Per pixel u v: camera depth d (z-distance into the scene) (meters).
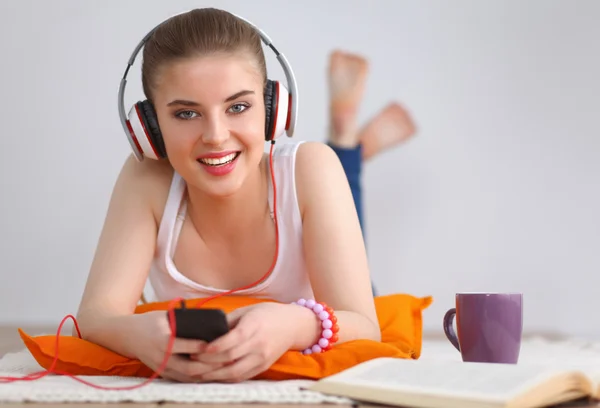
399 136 4.54
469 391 1.02
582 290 4.57
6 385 1.25
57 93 4.43
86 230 4.43
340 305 1.54
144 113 1.53
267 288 1.75
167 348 1.25
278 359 1.33
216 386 1.22
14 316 4.38
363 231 3.00
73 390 1.18
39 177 4.41
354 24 4.55
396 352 1.33
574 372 1.05
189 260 1.74
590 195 4.58
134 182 1.72
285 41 4.53
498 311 1.45
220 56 1.42
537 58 4.61
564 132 4.60
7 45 4.42
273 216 1.70
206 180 1.49
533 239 4.56
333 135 3.49
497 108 4.58
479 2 4.59
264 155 1.75
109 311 1.50
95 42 4.45
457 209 4.55
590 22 4.62
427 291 4.52
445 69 4.57
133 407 1.09
